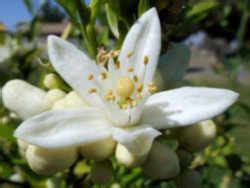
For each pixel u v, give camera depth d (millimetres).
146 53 57
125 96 55
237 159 107
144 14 57
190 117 53
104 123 54
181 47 63
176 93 56
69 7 61
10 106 58
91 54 62
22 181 84
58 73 58
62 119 52
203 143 58
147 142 49
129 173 87
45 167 52
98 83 56
